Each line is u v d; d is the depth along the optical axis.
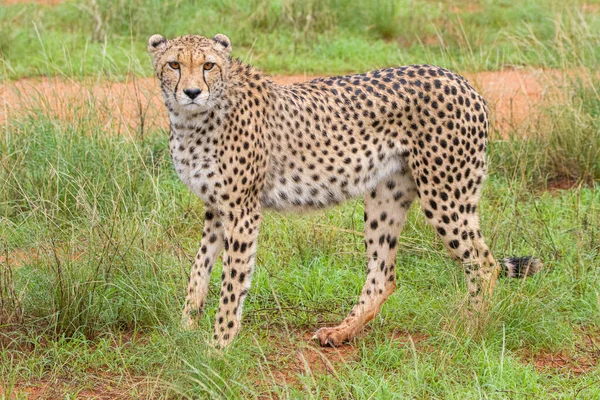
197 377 8.78
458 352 9.52
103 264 10.63
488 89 17.42
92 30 23.53
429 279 11.44
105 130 14.72
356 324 10.18
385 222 10.34
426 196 10.02
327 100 9.94
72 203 13.05
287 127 9.78
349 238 12.44
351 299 11.11
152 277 10.65
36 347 9.66
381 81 10.06
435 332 10.05
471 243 10.14
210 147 9.36
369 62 22.47
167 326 9.70
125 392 8.99
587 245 12.13
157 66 9.46
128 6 24.08
